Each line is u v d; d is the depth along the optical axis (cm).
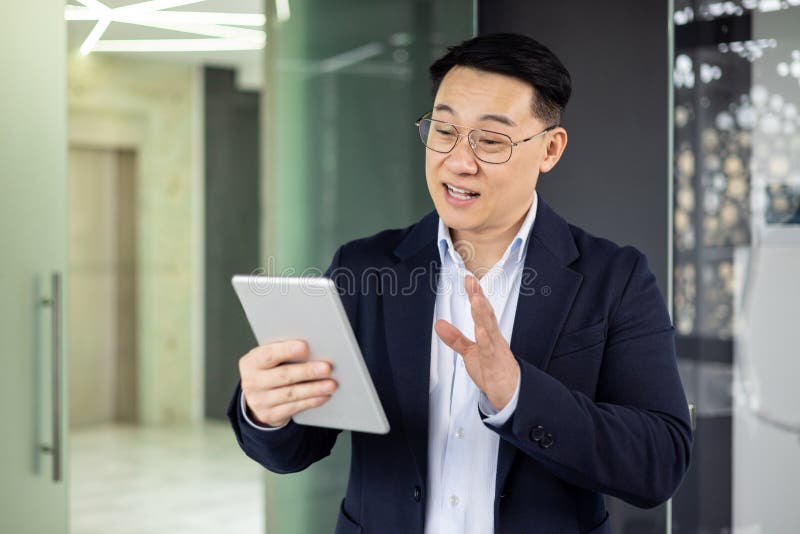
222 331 326
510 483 116
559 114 119
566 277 121
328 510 276
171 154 303
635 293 120
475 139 113
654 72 226
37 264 234
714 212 218
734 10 213
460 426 120
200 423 321
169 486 314
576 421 104
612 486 108
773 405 212
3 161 229
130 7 251
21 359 232
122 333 308
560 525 117
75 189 289
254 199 323
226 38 267
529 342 119
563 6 244
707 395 220
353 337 102
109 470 306
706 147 218
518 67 113
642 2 228
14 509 231
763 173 212
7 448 230
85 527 300
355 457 127
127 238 304
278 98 272
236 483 324
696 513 221
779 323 211
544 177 247
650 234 226
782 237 210
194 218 315
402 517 120
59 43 238
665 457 110
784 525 211
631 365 117
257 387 106
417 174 282
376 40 277
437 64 120
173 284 315
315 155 276
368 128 279
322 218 277
